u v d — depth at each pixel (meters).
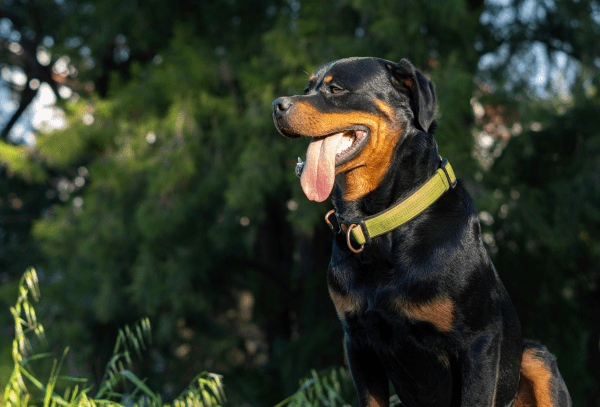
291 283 11.93
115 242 8.80
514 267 8.21
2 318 10.55
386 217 2.22
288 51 6.89
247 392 9.95
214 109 7.91
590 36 8.13
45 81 13.80
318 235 10.33
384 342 2.25
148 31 9.20
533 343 2.54
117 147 8.59
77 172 12.70
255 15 9.13
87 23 10.01
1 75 15.42
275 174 7.12
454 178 2.38
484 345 2.15
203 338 10.48
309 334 8.93
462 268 2.17
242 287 12.54
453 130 6.52
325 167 2.34
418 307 2.14
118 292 8.93
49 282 10.88
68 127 8.34
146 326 2.81
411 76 2.34
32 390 6.48
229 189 7.46
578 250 8.10
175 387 9.72
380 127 2.32
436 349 2.20
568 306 8.43
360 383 2.40
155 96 8.28
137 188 8.81
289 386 8.73
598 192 7.41
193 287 9.21
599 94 7.98
